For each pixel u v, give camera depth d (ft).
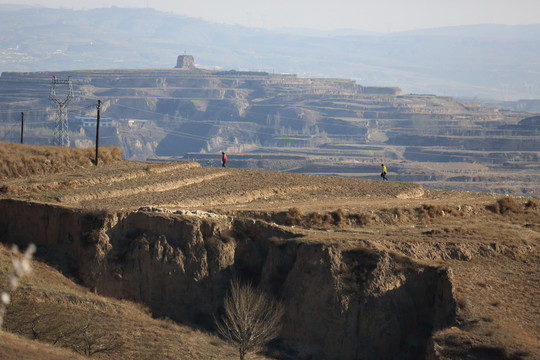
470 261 401.08
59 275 384.27
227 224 415.85
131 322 348.18
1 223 422.41
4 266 363.35
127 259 393.09
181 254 394.52
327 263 372.99
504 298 358.23
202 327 377.09
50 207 414.41
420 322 364.38
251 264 409.69
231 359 332.19
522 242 426.92
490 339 307.99
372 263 371.97
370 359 349.00
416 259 386.93
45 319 325.01
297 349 356.79
